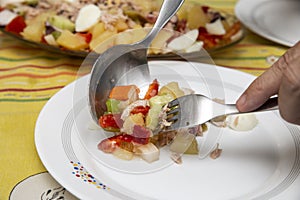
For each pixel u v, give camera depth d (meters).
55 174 0.57
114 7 0.83
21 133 0.66
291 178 0.59
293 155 0.63
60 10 0.84
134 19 0.82
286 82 0.54
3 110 0.70
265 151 0.64
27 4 0.88
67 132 0.63
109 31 0.79
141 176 0.59
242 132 0.66
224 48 0.82
